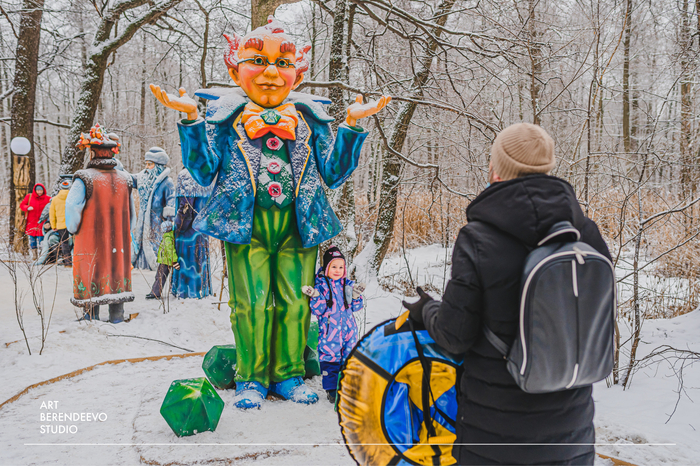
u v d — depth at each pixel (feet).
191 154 12.34
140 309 22.50
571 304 5.46
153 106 103.55
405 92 30.14
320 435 11.36
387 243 33.17
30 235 35.73
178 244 24.36
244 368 13.50
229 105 13.52
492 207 6.00
